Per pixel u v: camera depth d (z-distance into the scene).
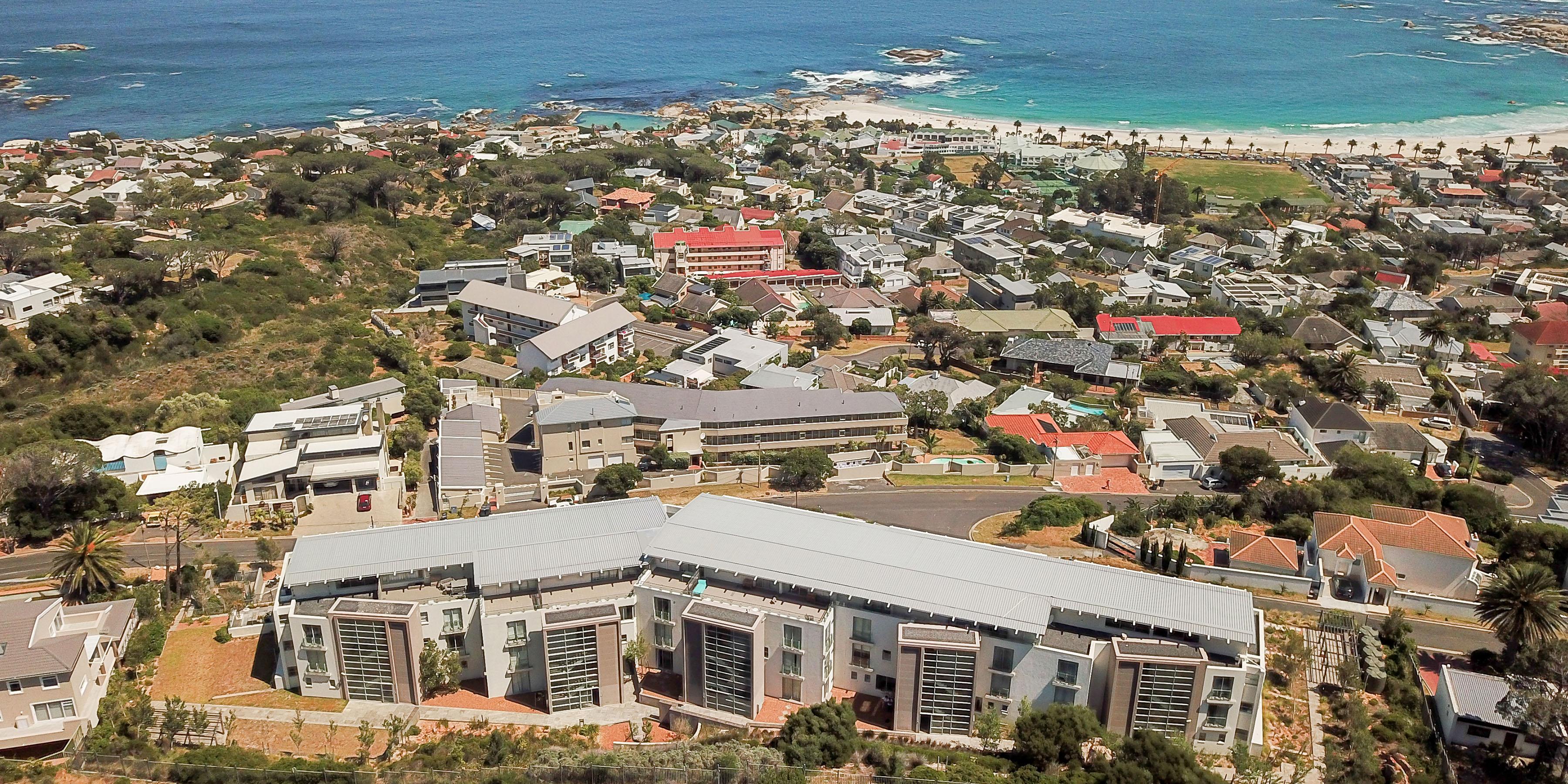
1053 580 110.38
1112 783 92.25
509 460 172.38
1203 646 103.75
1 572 132.00
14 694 99.00
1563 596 124.25
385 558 114.38
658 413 170.75
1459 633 123.06
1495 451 186.25
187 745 102.56
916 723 106.44
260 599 126.25
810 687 109.31
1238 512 152.25
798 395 177.00
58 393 197.38
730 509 124.44
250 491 149.38
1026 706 104.88
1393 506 150.88
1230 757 101.75
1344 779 96.56
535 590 113.50
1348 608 126.62
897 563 113.19
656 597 111.69
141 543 142.00
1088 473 172.38
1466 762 101.62
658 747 99.38
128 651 114.38
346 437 158.00
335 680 110.06
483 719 107.88
